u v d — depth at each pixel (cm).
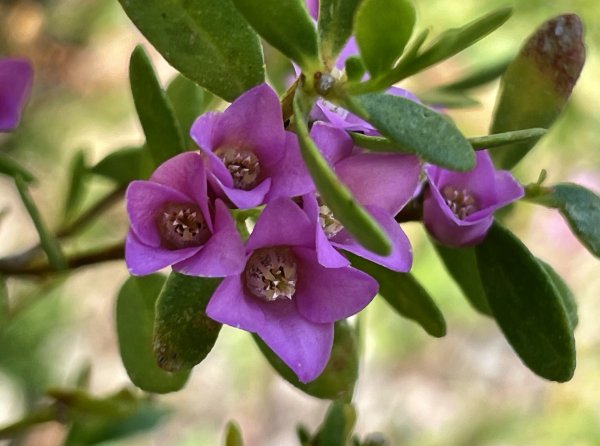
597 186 20
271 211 6
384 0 6
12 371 23
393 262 6
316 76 6
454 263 8
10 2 22
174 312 7
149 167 9
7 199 25
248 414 28
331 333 7
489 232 7
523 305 7
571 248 22
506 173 7
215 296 6
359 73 6
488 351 28
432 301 7
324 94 6
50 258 9
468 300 8
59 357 25
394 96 6
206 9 7
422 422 27
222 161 6
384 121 6
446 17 20
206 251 6
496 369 28
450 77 20
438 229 7
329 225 7
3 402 23
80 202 11
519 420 26
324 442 9
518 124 8
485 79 11
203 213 6
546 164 21
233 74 7
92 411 10
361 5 6
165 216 6
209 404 28
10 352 23
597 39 19
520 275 7
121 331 8
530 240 22
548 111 8
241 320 6
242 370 28
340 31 7
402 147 6
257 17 6
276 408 29
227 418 28
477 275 8
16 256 10
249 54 7
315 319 6
